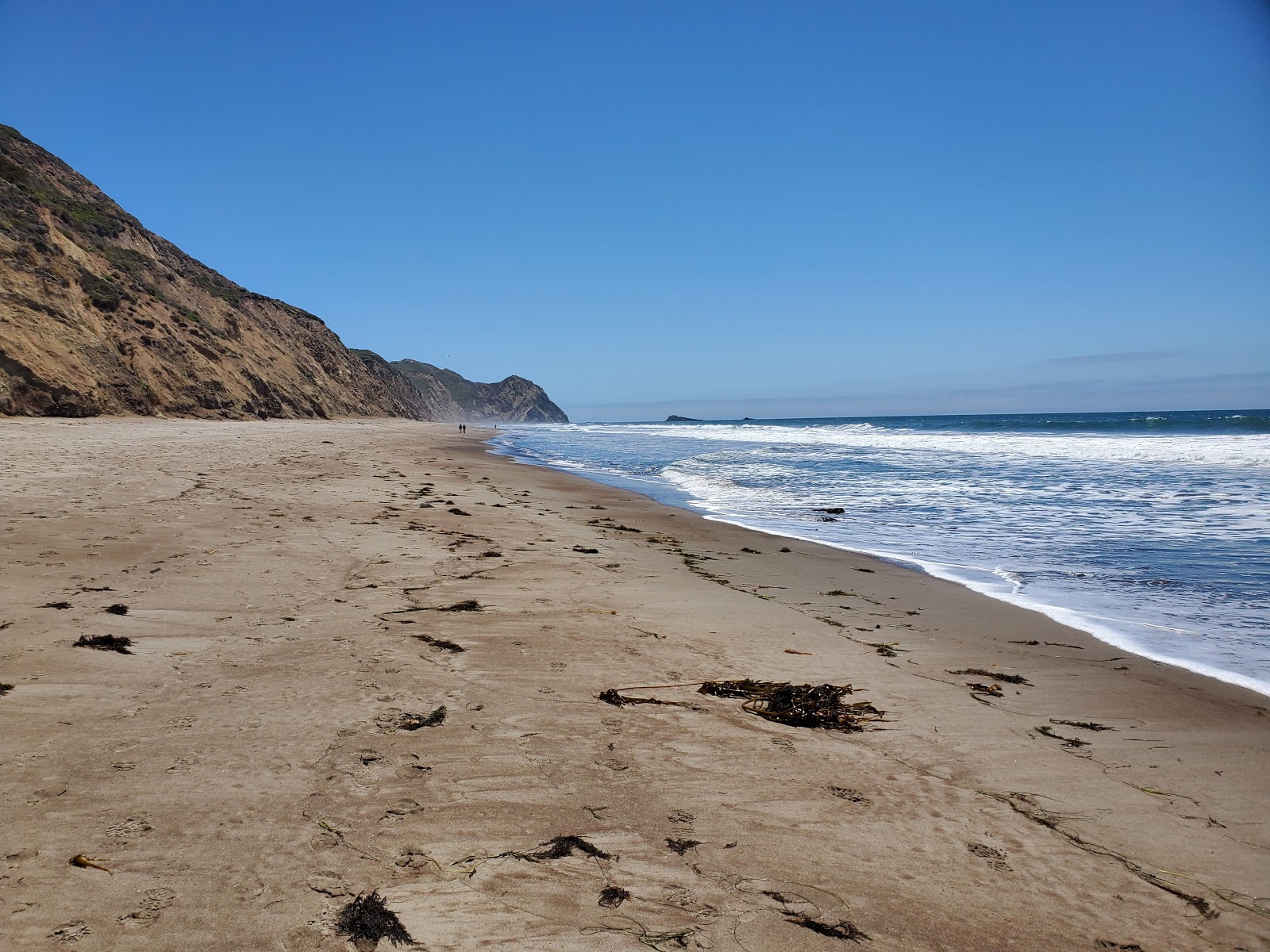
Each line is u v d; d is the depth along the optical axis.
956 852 3.01
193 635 5.22
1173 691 5.07
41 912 2.33
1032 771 3.78
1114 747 4.12
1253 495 14.96
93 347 38.47
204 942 2.26
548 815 3.13
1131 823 3.28
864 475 21.47
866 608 7.34
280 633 5.41
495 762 3.59
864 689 4.95
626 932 2.42
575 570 8.41
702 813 3.22
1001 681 5.23
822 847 2.99
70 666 4.46
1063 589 8.19
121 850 2.68
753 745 3.96
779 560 9.81
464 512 12.79
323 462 21.34
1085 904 2.69
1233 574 8.70
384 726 3.92
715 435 57.62
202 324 54.53
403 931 2.36
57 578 6.43
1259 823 3.30
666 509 14.98
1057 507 14.31
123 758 3.38
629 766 3.64
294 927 2.35
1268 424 40.50
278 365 65.12
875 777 3.65
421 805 3.14
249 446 25.34
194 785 3.17
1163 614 7.12
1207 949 2.47
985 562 9.67
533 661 5.15
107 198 64.19
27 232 41.03
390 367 133.12
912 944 2.43
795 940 2.42
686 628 6.29
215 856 2.68
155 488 12.60
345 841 2.84
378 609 6.21
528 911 2.50
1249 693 5.03
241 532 9.27
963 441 36.72
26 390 32.75
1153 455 24.34
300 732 3.77
